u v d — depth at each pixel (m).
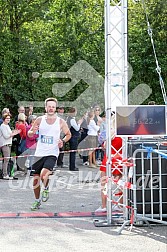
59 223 8.50
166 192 8.31
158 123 8.21
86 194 11.73
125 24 8.37
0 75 25.62
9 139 14.38
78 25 27.61
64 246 7.02
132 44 27.62
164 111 8.23
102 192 9.28
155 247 6.95
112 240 7.35
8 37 25.42
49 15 27.73
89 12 29.05
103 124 17.39
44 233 7.79
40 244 7.13
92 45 27.67
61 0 27.55
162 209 8.36
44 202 10.46
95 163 17.23
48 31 27.89
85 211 9.55
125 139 8.43
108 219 8.37
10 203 10.45
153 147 8.40
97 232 7.85
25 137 14.93
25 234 7.72
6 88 25.53
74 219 8.83
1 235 7.65
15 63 25.66
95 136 17.22
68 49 27.11
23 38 26.28
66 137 9.79
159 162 8.21
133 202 8.23
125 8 8.37
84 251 6.75
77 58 26.81
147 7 27.59
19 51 25.50
